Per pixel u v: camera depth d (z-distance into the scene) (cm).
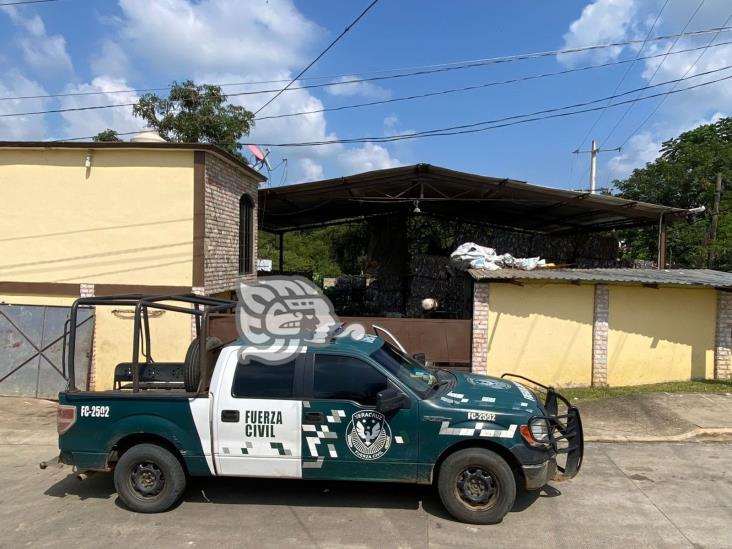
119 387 607
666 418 767
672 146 2762
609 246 1919
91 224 1017
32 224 1027
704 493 530
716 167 2352
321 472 477
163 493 490
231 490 539
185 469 500
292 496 524
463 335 1023
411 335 1026
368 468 472
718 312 1023
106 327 990
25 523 475
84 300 520
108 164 1013
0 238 1031
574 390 989
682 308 1023
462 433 461
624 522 466
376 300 2091
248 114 2422
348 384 481
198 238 1004
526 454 458
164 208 1007
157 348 995
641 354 1023
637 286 1016
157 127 2288
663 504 504
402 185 1376
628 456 640
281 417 476
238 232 1189
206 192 1016
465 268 1243
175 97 2328
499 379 584
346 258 3475
